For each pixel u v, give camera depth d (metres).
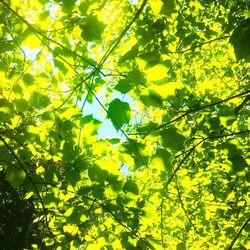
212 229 5.88
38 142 2.69
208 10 5.76
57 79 2.92
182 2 5.16
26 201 8.38
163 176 3.78
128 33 5.27
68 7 2.07
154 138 2.24
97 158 2.64
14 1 2.34
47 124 2.55
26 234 9.69
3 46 2.53
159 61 1.96
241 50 1.46
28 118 2.79
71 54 2.49
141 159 2.22
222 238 5.11
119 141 2.24
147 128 2.26
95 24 1.97
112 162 2.33
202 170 5.52
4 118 2.43
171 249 5.68
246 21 1.44
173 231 5.96
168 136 2.08
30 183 2.61
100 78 3.04
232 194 4.76
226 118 2.33
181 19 4.65
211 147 4.59
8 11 2.39
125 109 1.95
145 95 2.00
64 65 2.54
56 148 2.77
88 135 2.36
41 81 2.64
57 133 2.57
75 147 2.48
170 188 5.04
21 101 2.48
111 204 2.62
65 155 2.47
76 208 2.63
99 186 2.55
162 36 4.39
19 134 2.68
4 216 9.97
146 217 2.60
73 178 2.49
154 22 4.28
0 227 10.31
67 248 3.43
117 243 2.90
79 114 2.55
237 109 2.37
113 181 2.39
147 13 4.52
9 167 2.50
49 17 2.29
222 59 6.27
